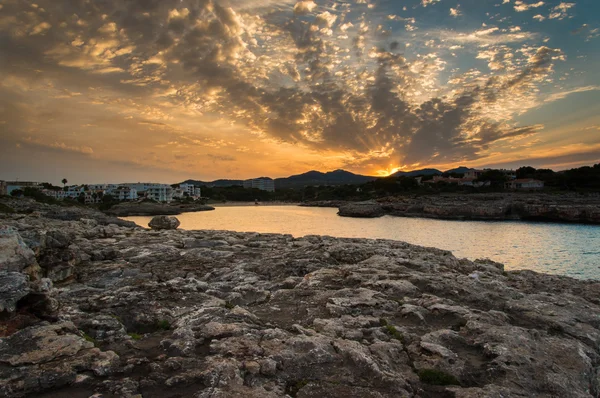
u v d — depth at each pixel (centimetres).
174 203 16250
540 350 816
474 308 1133
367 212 10694
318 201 18950
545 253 4194
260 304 1181
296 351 760
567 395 663
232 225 7600
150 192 18700
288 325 955
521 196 11669
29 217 3338
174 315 978
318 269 1650
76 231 2539
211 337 815
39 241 1406
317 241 2556
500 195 12169
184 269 1680
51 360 659
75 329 802
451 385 682
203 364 685
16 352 670
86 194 17575
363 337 879
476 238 5622
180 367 675
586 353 841
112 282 1475
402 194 15562
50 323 809
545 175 15550
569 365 769
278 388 630
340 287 1333
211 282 1431
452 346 850
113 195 18038
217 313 966
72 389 599
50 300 846
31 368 625
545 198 10700
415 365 752
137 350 762
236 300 1198
